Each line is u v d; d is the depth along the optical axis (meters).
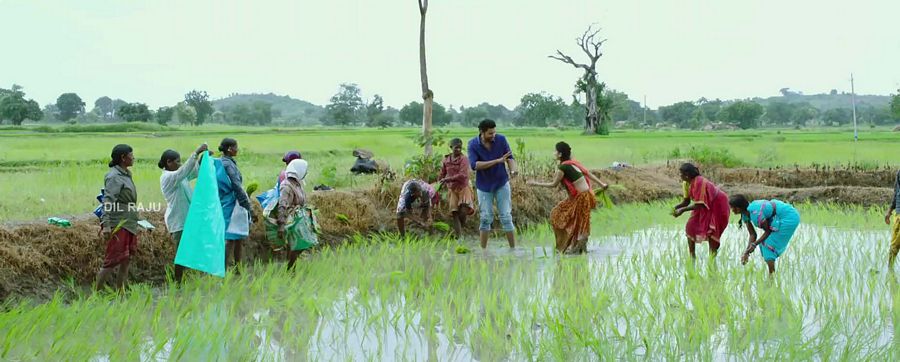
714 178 21.06
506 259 10.11
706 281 8.41
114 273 8.35
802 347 5.97
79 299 7.45
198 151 8.13
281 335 6.59
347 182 15.12
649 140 47.84
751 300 7.68
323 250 10.52
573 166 10.68
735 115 139.38
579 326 6.68
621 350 6.12
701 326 6.61
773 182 20.55
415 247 11.07
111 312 6.93
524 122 146.00
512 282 8.60
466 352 6.15
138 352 5.96
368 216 12.05
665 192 18.00
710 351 5.95
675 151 24.75
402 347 6.28
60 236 8.28
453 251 11.08
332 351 6.18
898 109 96.56
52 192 12.90
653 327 6.71
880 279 8.52
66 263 8.12
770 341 6.35
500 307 7.54
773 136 58.03
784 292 7.91
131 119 113.88
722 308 7.31
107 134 49.75
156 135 49.62
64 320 6.66
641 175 18.91
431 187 12.05
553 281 8.78
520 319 7.09
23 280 7.62
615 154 28.42
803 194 17.16
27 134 47.84
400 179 13.38
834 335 6.43
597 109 71.50
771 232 8.64
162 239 9.11
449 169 12.06
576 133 74.50
